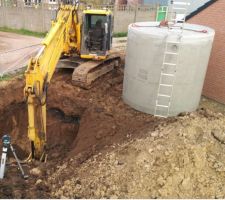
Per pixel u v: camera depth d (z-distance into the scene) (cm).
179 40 963
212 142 895
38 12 2927
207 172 807
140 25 1134
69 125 1149
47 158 934
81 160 862
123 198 723
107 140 930
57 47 995
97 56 1311
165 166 796
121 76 1425
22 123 1155
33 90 756
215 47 1298
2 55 1939
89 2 2809
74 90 1234
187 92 1048
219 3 1252
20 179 796
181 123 958
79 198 726
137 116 1062
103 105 1137
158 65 1004
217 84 1323
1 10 3095
